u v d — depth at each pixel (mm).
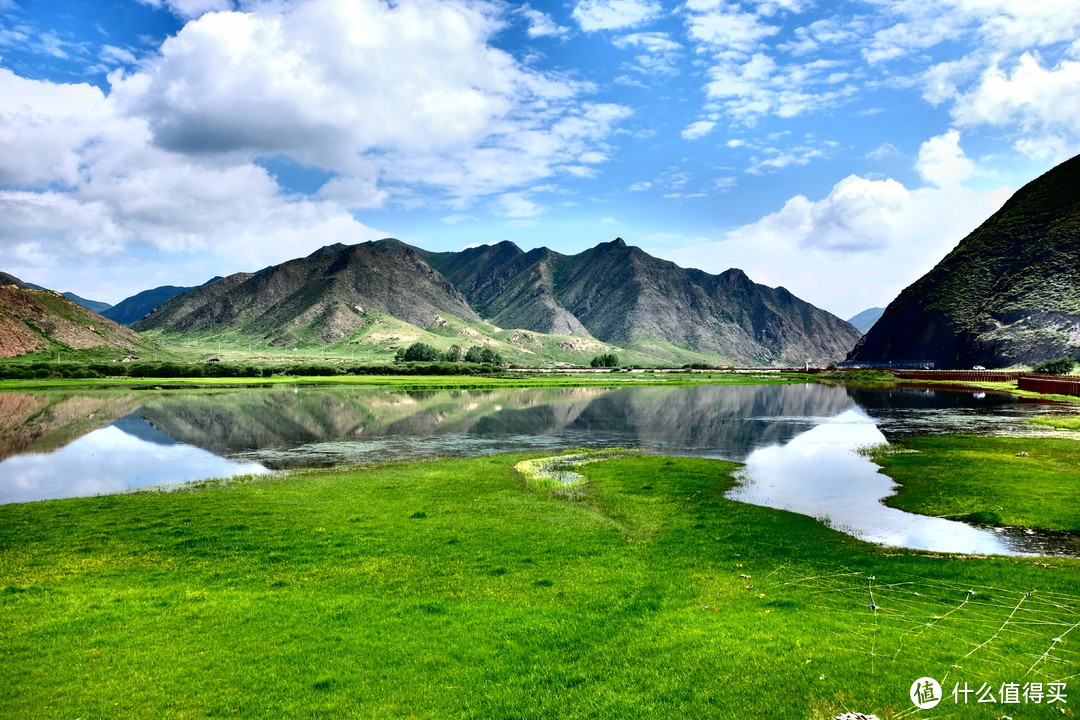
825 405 112875
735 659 15156
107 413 92875
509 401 118250
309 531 29078
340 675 15156
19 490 43281
